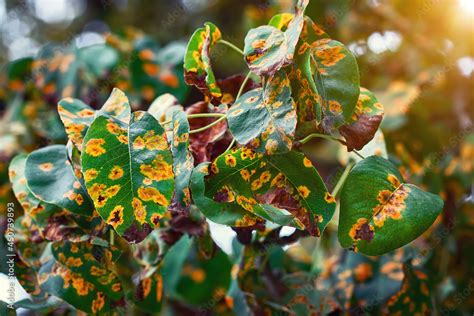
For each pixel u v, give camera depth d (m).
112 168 0.37
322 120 0.37
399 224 0.37
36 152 0.43
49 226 0.43
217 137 0.40
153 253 0.47
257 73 0.37
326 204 0.37
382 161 0.39
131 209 0.36
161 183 0.37
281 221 0.37
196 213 0.46
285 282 0.55
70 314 0.51
